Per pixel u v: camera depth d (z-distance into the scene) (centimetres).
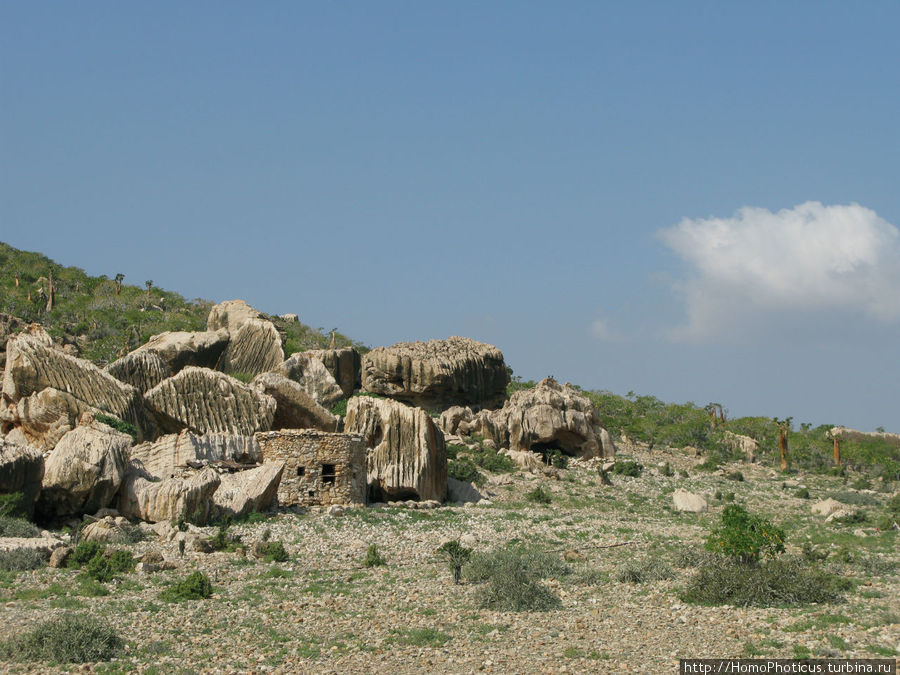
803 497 6800
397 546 4281
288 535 4316
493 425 7288
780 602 3127
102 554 3622
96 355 9369
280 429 5625
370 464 5434
